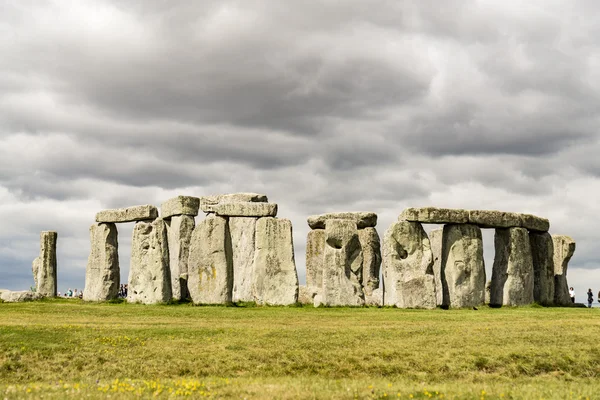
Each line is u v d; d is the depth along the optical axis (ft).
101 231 200.13
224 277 175.22
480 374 107.96
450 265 181.57
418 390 91.56
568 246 202.69
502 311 167.43
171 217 197.47
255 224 182.70
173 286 190.70
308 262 192.85
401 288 175.01
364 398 87.15
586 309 176.65
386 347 117.08
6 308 162.50
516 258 186.91
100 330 125.70
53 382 99.14
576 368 111.45
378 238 192.34
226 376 104.12
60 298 199.52
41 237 212.02
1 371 103.45
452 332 130.00
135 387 90.58
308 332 127.95
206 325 135.64
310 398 86.33
